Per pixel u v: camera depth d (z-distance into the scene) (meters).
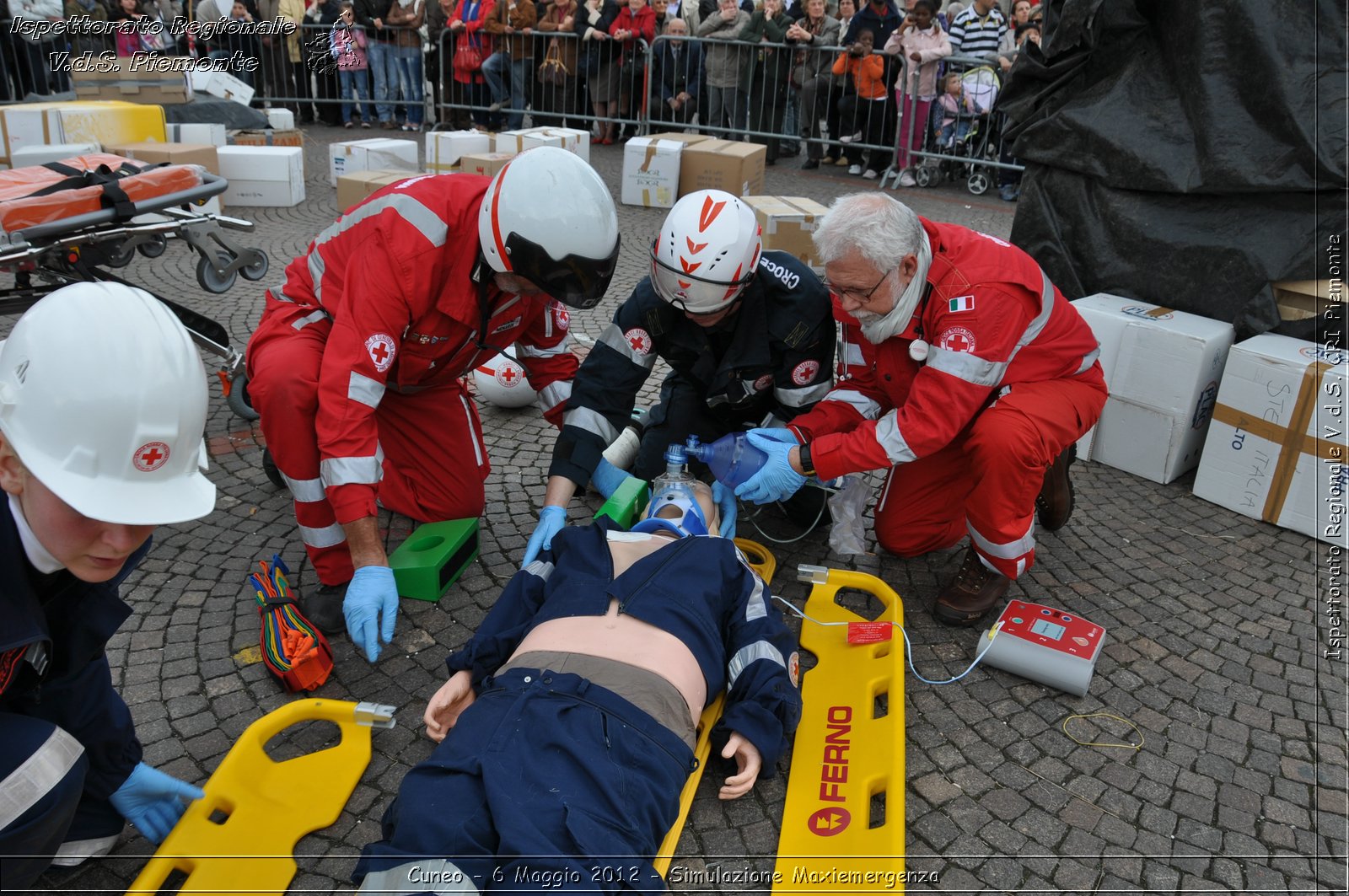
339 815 2.19
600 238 2.42
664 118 11.50
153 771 2.06
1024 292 2.78
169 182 3.88
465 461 3.26
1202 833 2.27
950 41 9.71
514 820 1.73
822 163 11.28
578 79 11.59
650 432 3.49
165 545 3.26
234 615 2.91
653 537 2.62
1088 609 3.18
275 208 7.91
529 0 11.28
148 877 1.92
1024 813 2.30
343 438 2.47
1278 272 3.88
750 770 2.17
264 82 12.20
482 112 12.22
